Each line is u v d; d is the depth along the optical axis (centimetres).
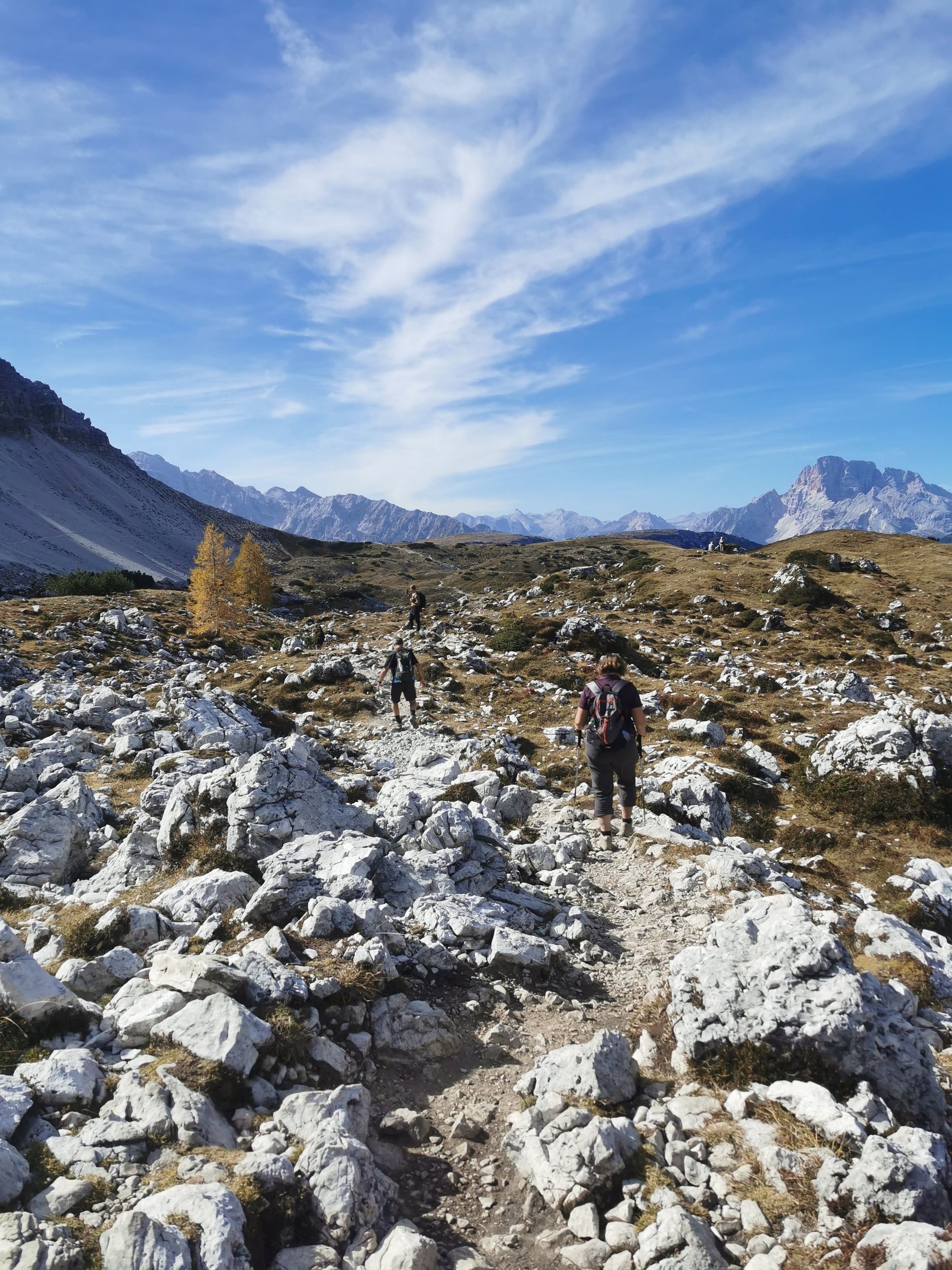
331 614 6881
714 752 2372
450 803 1110
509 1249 436
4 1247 354
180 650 4306
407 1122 530
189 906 816
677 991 642
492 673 3478
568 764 2084
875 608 6228
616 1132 489
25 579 13825
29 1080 490
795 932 623
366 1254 411
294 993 606
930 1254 381
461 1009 692
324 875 867
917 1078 542
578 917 893
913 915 1368
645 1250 411
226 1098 504
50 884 1005
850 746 2156
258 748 1697
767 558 8712
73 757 1652
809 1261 403
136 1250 354
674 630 5628
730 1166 484
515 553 19750
